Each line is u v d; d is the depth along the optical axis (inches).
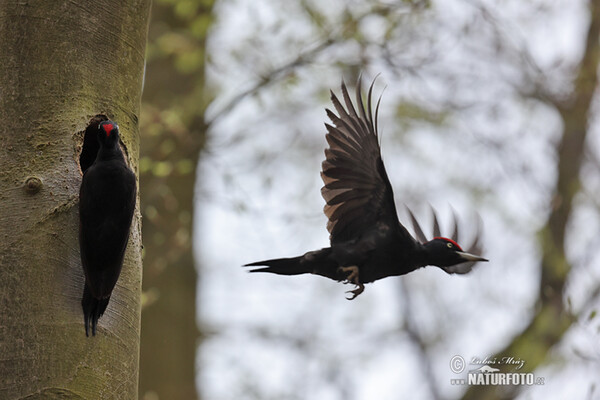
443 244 309.7
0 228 261.6
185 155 555.5
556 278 637.9
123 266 273.0
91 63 283.0
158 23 598.5
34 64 276.2
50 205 264.7
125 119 289.0
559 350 598.2
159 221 528.7
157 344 579.5
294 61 546.0
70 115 275.9
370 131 292.8
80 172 272.5
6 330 252.5
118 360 263.3
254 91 549.6
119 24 292.0
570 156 681.6
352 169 293.4
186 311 595.2
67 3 282.4
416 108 623.8
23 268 257.6
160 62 607.8
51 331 253.8
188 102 561.0
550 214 659.4
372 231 296.4
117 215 251.4
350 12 536.1
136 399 272.8
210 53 561.0
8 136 270.5
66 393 250.2
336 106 294.2
